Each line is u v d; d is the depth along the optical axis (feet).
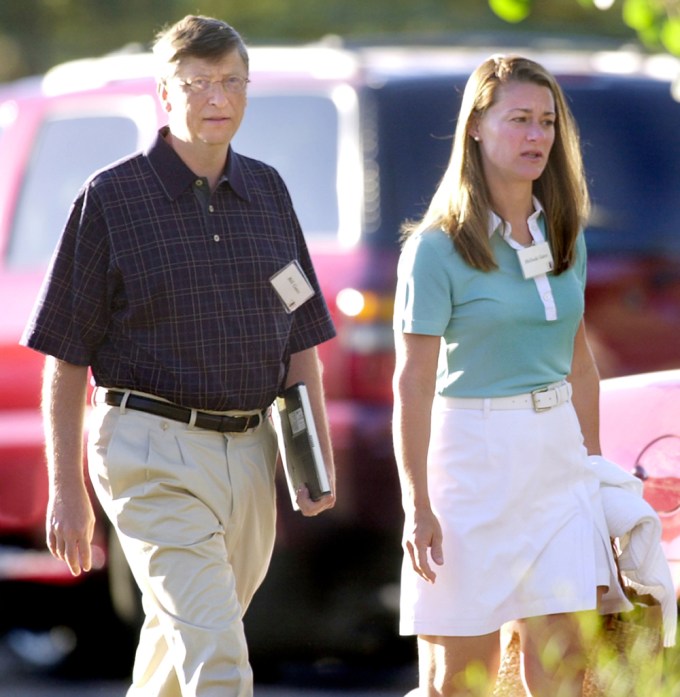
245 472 55.01
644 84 85.15
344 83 79.61
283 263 55.62
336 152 78.54
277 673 81.87
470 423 53.06
